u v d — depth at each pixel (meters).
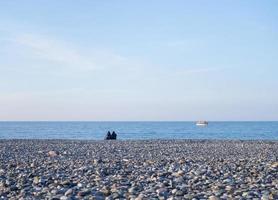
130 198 10.00
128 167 17.30
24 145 36.00
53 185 12.32
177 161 19.75
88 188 11.64
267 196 9.99
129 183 12.59
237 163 18.69
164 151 28.30
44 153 26.58
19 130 125.62
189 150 29.36
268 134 87.00
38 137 75.94
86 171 15.97
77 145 36.06
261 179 13.34
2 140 46.16
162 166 17.61
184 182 12.77
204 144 37.59
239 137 72.12
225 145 36.00
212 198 9.74
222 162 19.34
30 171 15.91
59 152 26.94
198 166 17.47
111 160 20.48
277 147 33.06
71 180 13.36
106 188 11.62
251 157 22.86
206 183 12.45
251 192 10.59
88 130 125.88
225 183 12.48
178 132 102.25
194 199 9.79
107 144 37.69
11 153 26.61
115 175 14.59
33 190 11.51
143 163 18.73
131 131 113.12
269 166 17.19
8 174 15.02
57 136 80.69
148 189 11.34
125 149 30.50
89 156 23.98
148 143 39.50
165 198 10.06
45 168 16.95
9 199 10.09
